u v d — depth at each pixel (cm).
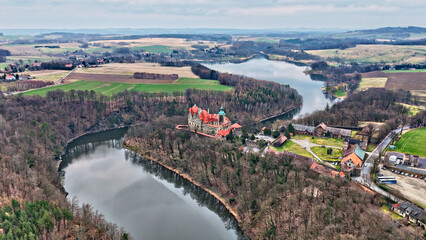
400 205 14488
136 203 18362
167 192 19825
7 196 15412
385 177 17825
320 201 15388
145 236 15450
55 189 17588
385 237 12181
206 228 16362
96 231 14438
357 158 18912
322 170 18788
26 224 12862
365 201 15062
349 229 13075
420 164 19388
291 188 16950
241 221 16688
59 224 14188
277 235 14500
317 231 13612
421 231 12900
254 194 17688
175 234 15725
